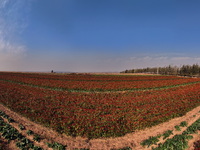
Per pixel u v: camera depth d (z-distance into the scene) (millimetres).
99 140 12438
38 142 11352
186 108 20344
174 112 18234
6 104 20203
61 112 17797
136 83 41969
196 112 19812
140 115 16875
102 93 29859
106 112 17797
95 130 13445
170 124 15586
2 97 23672
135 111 18266
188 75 88000
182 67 110875
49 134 12844
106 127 14070
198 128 13477
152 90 33406
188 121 16297
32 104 20359
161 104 21266
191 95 28172
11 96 24422
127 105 20562
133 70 138500
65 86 35312
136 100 23188
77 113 17250
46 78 50750
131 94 28578
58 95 26281
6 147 10383
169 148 10375
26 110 17625
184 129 14078
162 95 27156
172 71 118125
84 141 12133
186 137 11742
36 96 25016
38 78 49656
